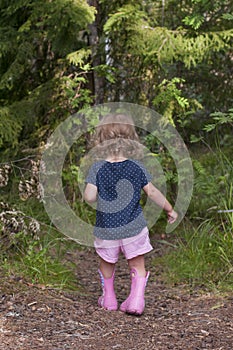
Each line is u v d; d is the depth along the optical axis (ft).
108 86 22.17
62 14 19.52
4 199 19.90
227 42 20.83
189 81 22.62
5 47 20.74
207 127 18.06
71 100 20.77
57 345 11.73
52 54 22.36
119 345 11.93
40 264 16.25
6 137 19.90
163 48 19.83
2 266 15.64
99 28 21.81
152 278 17.22
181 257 17.87
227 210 17.70
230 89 22.58
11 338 11.93
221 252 17.25
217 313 14.05
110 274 14.67
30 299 14.11
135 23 20.17
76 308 14.14
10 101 22.90
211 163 22.15
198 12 20.48
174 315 14.05
